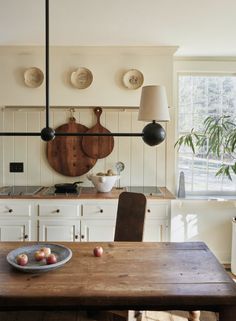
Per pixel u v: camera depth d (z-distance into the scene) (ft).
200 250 6.40
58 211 9.63
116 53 10.12
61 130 11.25
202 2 6.84
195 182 12.09
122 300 4.46
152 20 7.88
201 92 11.95
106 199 9.62
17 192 10.09
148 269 5.41
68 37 9.13
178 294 4.54
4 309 4.58
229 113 12.03
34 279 4.97
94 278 5.03
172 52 10.16
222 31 8.71
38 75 10.18
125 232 7.89
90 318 6.69
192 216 11.68
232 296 4.52
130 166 11.48
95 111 11.25
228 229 11.73
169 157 11.52
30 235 9.68
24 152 11.31
